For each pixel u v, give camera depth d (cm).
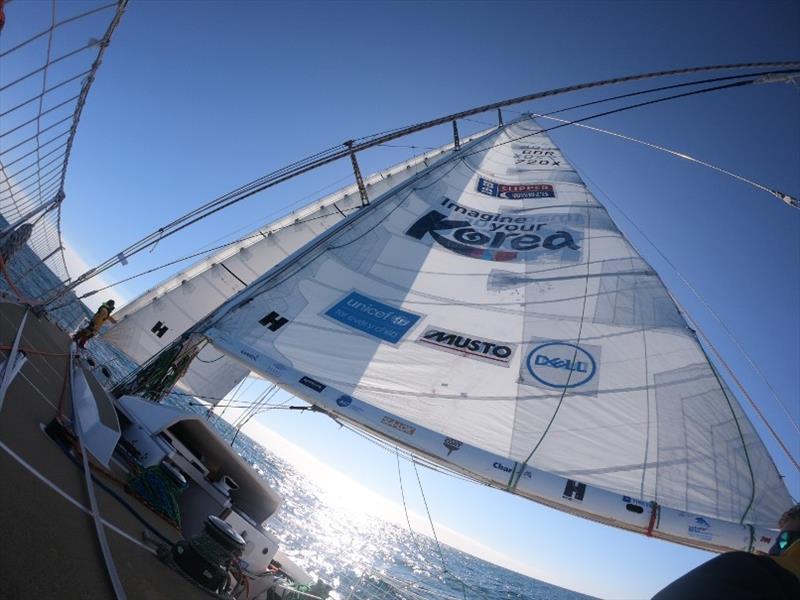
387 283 652
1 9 177
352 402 445
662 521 356
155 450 406
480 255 745
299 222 1315
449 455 402
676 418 454
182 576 299
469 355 538
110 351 2348
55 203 792
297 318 565
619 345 550
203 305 1175
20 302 656
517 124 1368
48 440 316
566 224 829
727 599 97
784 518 126
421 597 591
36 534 212
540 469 398
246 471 470
